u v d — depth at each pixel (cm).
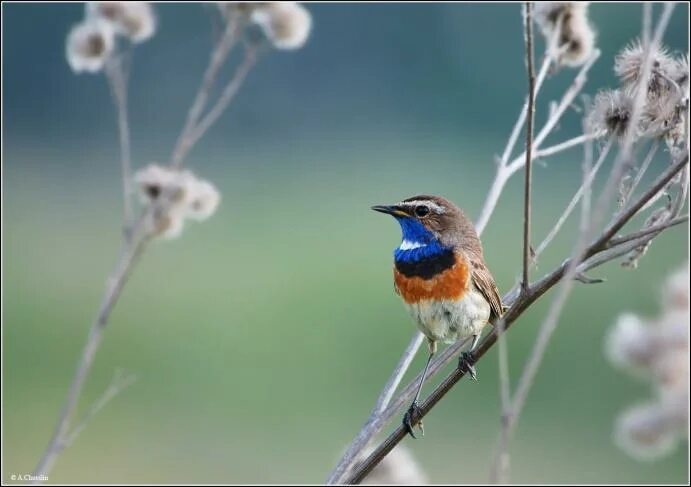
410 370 1719
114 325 1814
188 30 3212
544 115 2550
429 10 3297
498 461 516
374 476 748
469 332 813
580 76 775
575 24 837
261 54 823
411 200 843
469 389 1622
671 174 616
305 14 837
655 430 471
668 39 2417
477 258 818
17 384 1661
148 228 774
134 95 3191
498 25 3222
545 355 1681
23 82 3297
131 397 1659
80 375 700
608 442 1578
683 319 464
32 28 3322
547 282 638
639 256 696
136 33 845
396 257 837
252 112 3184
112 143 3152
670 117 686
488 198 775
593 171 698
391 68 3297
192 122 802
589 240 625
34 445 1511
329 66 3275
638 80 691
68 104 3294
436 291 811
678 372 461
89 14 847
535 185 2339
